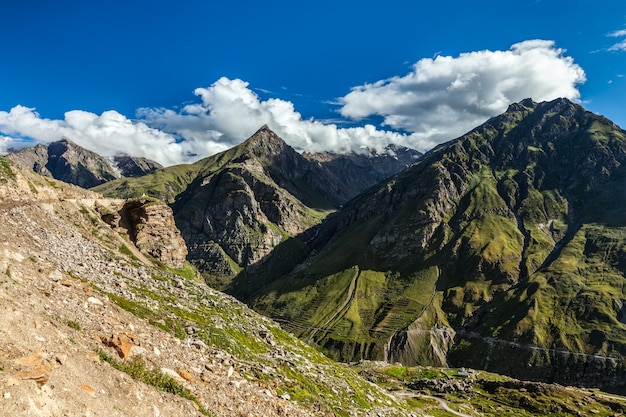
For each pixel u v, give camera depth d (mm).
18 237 45562
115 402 22547
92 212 104688
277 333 82062
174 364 32938
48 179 103312
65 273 42156
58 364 21406
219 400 31797
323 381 58875
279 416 35688
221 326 55562
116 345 28297
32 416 17312
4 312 22297
